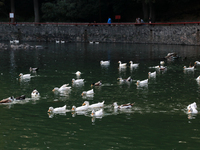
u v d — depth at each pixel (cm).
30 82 3238
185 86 3019
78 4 8662
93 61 4738
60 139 1772
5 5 9769
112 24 7900
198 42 6588
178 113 2198
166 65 4319
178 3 8694
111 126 1959
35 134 1845
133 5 9231
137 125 1972
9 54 5588
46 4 8912
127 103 2453
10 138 1792
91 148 1658
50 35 8381
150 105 2392
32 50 6272
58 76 3566
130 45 7081
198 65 4278
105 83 3192
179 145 1689
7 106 2386
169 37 7044
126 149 1644
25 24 8606
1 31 8594
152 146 1680
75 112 2248
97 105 2352
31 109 2314
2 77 3491
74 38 8206
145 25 7406
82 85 3103
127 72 3816
